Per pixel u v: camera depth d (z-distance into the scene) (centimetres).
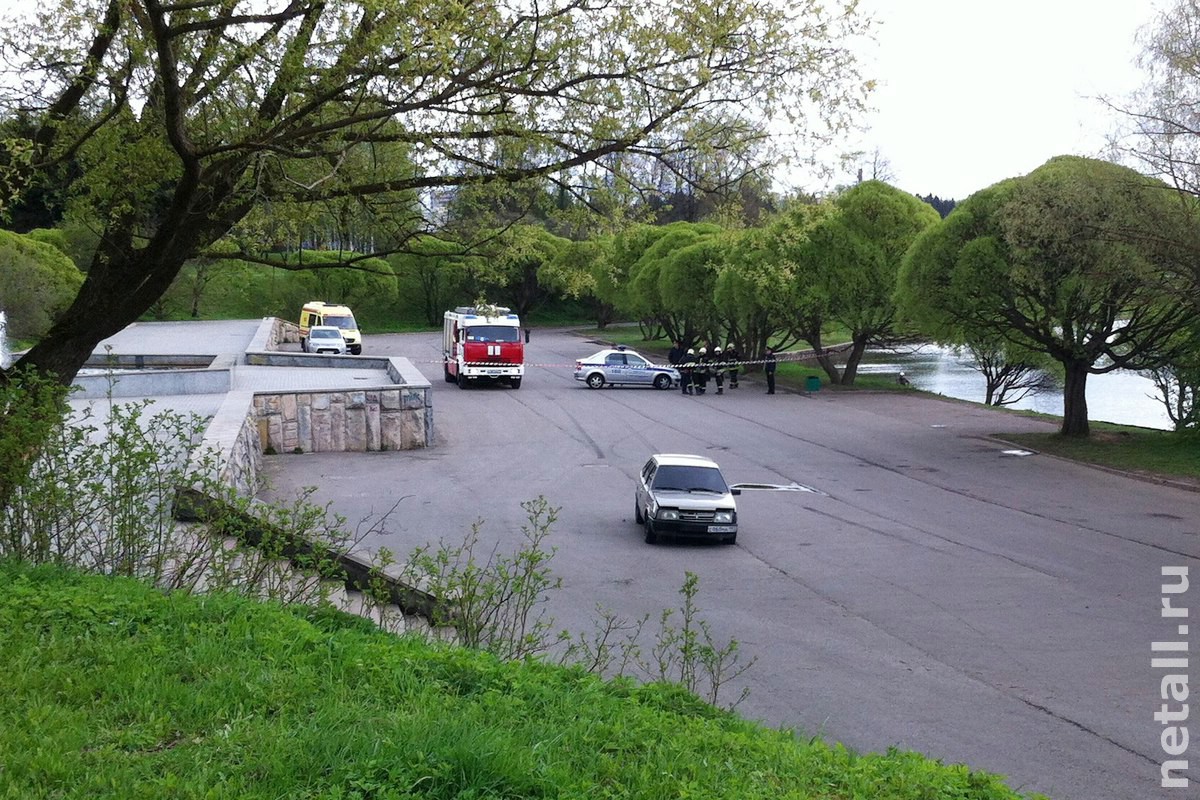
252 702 555
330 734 507
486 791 473
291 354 3984
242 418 1992
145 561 855
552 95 962
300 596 855
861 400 4262
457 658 673
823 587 1455
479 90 970
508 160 1004
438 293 9431
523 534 1772
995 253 2902
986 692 1011
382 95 951
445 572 1389
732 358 4775
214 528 877
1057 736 893
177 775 462
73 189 1051
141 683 561
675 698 726
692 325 6184
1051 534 1861
